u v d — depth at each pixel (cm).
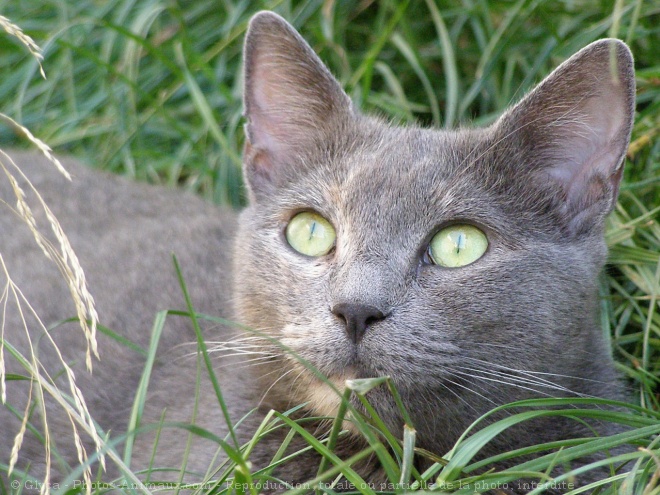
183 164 491
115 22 507
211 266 385
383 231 280
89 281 383
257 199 327
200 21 514
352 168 301
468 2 484
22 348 367
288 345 279
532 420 294
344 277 272
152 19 493
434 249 284
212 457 297
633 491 266
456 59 489
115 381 353
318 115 325
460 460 245
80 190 432
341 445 301
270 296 298
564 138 300
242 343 311
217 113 491
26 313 377
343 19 498
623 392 329
